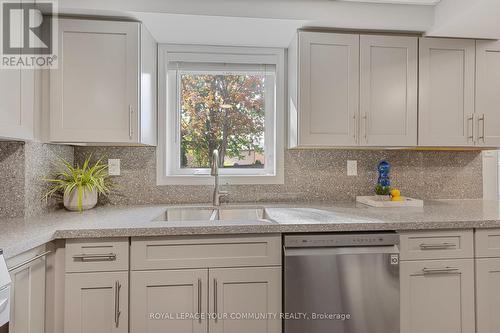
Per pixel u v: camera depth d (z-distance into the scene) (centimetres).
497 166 236
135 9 169
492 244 158
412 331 153
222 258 146
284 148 222
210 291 145
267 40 209
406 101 194
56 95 170
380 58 192
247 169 229
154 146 214
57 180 179
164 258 143
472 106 198
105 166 206
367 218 159
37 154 170
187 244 145
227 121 228
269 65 226
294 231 147
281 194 221
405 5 187
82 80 172
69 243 139
